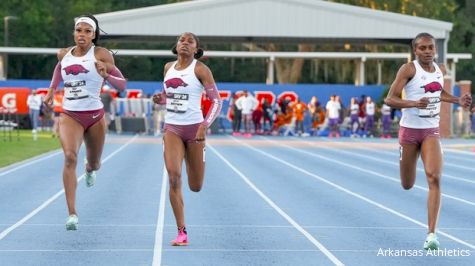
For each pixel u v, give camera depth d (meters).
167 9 66.56
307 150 47.88
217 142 54.56
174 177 15.53
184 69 15.66
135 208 21.03
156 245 15.60
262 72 111.44
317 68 96.31
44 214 19.69
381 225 18.67
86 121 16.91
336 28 67.44
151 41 70.56
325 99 73.12
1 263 13.80
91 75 16.66
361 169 34.91
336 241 16.36
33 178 28.61
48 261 14.00
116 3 112.69
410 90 15.82
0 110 55.41
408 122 15.93
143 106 64.62
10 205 21.34
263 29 67.44
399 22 67.12
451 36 112.31
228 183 27.94
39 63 106.31
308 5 67.31
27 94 66.31
